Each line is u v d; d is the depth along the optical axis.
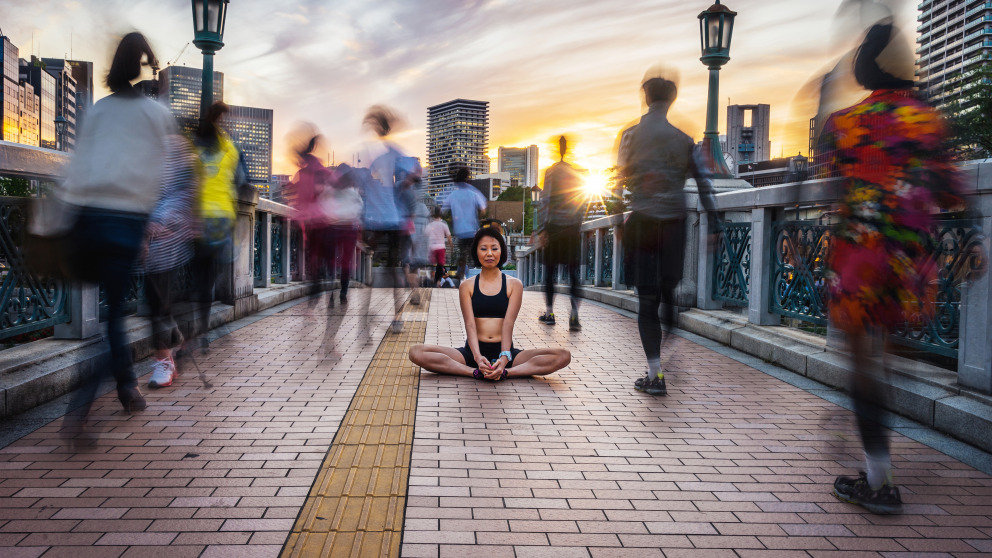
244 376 5.32
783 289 6.50
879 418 3.01
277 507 2.86
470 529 2.71
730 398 4.96
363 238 7.89
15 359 4.42
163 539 2.54
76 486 3.03
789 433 4.13
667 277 5.01
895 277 2.87
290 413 4.29
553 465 3.49
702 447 3.84
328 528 2.67
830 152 3.08
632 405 4.73
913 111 2.87
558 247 8.30
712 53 9.32
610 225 12.03
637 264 5.06
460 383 5.29
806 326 6.88
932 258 4.48
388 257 7.98
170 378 4.95
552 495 3.09
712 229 5.14
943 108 2.95
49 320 4.82
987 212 3.94
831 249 3.12
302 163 6.98
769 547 2.62
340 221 6.70
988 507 3.04
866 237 2.91
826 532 2.77
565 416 4.42
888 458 3.00
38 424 3.92
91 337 5.25
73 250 3.46
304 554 2.46
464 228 12.45
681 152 4.98
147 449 3.54
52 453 3.45
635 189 5.07
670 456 3.67
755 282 6.89
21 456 3.40
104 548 2.46
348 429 3.98
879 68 2.93
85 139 3.52
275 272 11.50
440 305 10.88
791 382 5.48
